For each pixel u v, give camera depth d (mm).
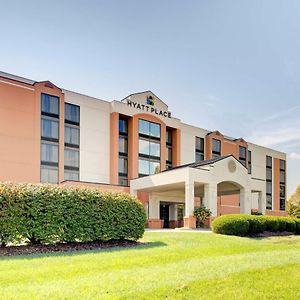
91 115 33438
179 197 34500
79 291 5965
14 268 7941
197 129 42594
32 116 28922
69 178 30891
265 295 5875
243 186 28109
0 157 26859
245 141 48188
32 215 11492
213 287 6254
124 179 34594
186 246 12203
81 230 12406
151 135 36906
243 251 11508
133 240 13719
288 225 20344
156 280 6707
